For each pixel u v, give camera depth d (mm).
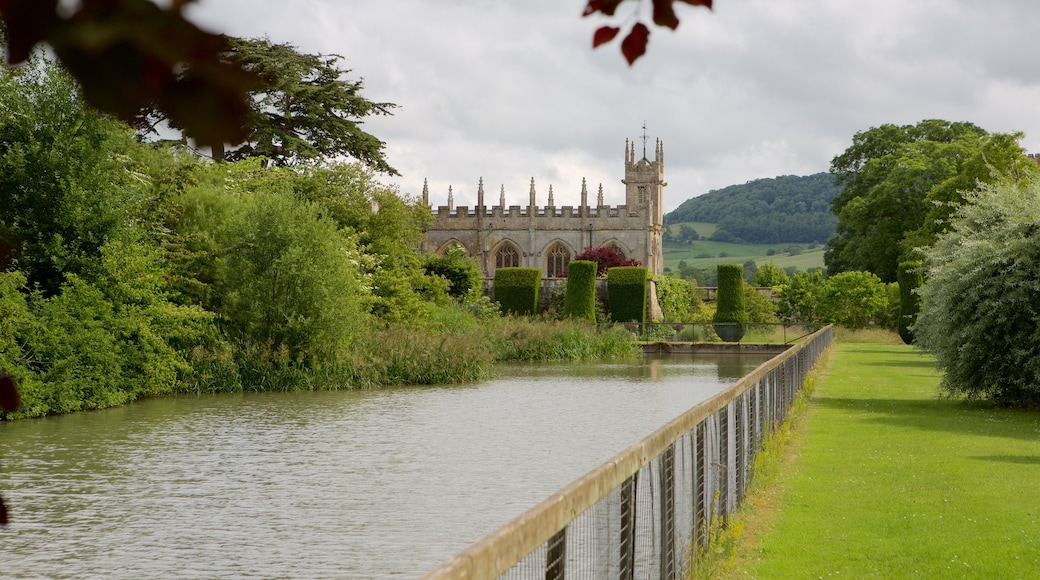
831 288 66625
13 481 15172
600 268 86750
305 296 31375
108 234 27078
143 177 31125
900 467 13625
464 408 25391
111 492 14289
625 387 32031
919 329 24844
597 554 4961
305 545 11281
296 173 45469
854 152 82750
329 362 31734
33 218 25891
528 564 3830
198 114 1188
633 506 5797
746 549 9094
